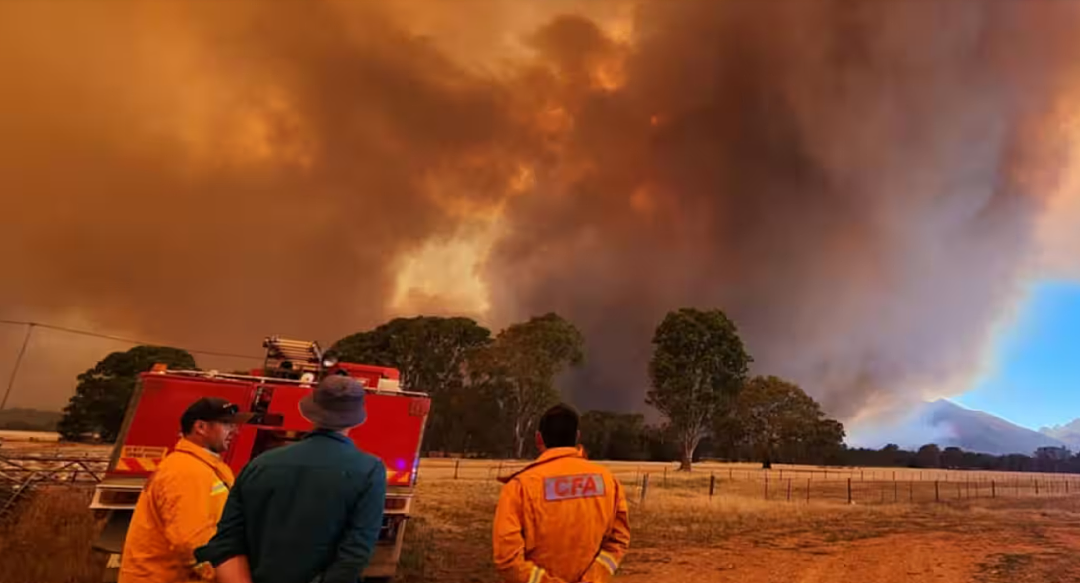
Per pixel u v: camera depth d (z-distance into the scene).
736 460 77.38
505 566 2.54
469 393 61.41
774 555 10.96
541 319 57.44
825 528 14.66
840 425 71.38
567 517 2.65
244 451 6.35
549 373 55.19
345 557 2.16
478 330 66.06
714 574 9.30
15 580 6.44
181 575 2.81
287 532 2.15
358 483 2.30
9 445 38.53
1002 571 9.88
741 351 52.41
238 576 2.15
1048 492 33.00
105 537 5.80
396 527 6.78
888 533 14.12
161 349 56.91
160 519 2.84
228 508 2.28
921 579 9.26
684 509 17.58
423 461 46.19
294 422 6.66
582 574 2.63
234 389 6.60
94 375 54.66
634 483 28.81
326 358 8.49
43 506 9.98
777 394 67.25
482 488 21.53
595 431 80.69
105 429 52.78
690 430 50.12
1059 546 12.52
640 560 10.16
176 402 6.36
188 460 2.90
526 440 57.94
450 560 9.28
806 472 51.97
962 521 16.88
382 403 7.08
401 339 63.88
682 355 50.66
